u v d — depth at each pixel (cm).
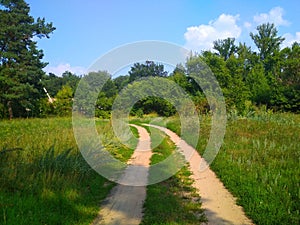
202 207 738
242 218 668
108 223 648
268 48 6594
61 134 1366
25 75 3800
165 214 677
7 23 3888
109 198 817
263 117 2308
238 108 3023
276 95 3894
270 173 898
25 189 714
